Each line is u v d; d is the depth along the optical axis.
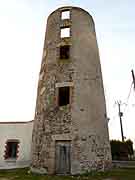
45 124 12.63
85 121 12.31
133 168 13.99
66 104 13.47
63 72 13.52
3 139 17.45
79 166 10.98
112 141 26.36
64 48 14.98
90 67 14.36
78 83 13.08
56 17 15.99
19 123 17.98
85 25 15.73
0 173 12.67
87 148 11.63
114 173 11.30
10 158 16.69
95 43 16.05
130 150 26.25
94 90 13.87
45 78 14.16
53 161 11.38
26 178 10.10
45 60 15.05
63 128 11.94
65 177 10.23
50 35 15.70
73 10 15.76
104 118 14.09
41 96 14.02
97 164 11.70
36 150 12.55
